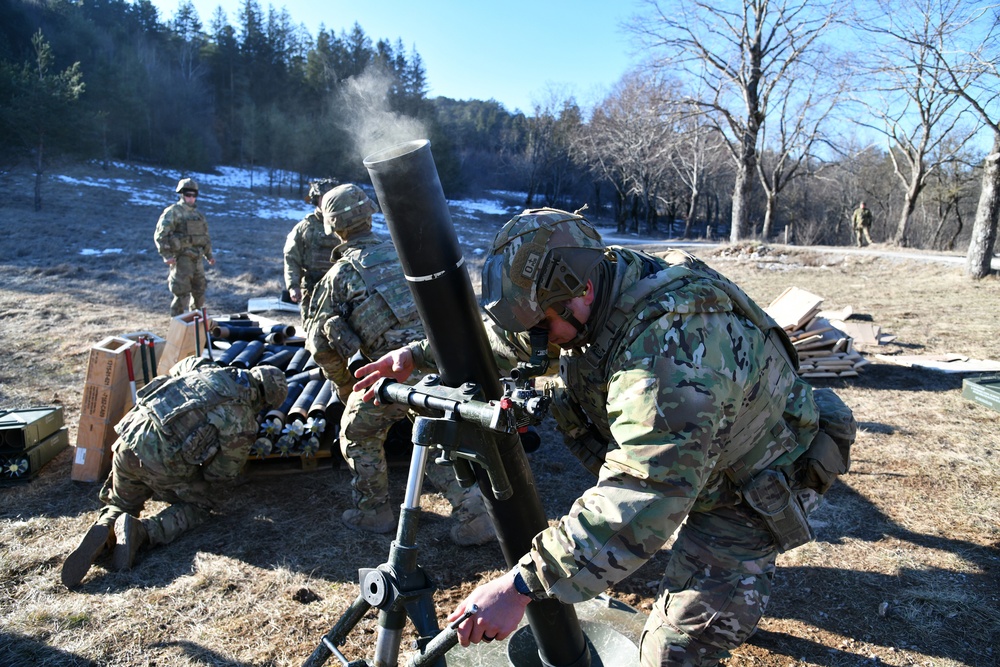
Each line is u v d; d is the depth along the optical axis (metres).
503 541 2.03
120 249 16.98
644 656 2.10
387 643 1.74
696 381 1.62
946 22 15.47
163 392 3.74
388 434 4.71
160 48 56.19
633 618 2.85
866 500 4.20
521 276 1.70
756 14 24.59
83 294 11.24
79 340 8.21
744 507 2.03
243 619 3.06
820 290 13.89
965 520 3.92
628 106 33.28
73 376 6.82
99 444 4.49
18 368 7.00
